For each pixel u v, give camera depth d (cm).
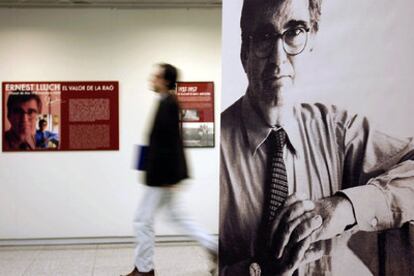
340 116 108
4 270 333
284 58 109
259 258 110
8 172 410
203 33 420
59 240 416
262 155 110
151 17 417
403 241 108
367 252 108
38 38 410
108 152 416
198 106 420
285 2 109
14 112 409
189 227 292
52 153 413
